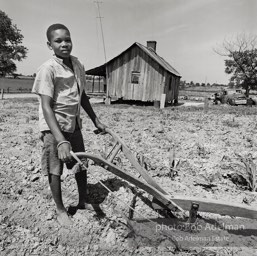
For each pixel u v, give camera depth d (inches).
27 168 188.9
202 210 126.4
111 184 174.9
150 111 738.8
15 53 2267.5
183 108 896.9
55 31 120.1
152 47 1338.6
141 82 970.7
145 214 147.2
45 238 128.0
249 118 615.5
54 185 131.1
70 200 156.3
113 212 147.5
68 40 121.7
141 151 257.8
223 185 190.2
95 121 147.3
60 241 126.7
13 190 163.0
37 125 387.2
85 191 147.2
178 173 205.5
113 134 143.6
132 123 462.6
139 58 967.6
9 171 186.7
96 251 122.0
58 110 124.9
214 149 284.5
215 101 1352.1
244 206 124.8
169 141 317.4
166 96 1018.1
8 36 2250.2
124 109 784.9
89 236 129.6
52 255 119.0
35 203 150.9
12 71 2320.4
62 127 126.5
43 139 127.9
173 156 199.9
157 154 253.0
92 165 203.2
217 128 436.5
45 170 130.1
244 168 214.4
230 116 649.0
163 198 125.0
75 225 135.1
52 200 155.8
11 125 381.4
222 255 121.4
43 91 118.4
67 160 114.3
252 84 2048.5
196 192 174.6
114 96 1004.6
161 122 485.4
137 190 168.7
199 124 481.4
